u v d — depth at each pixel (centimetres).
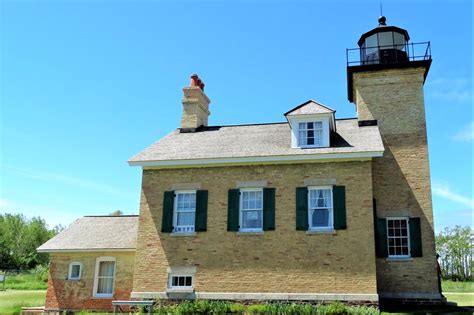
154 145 2103
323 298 1642
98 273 2016
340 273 1658
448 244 6550
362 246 1664
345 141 1869
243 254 1769
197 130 2259
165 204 1900
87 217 2330
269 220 1777
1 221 8375
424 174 1962
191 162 1898
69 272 2039
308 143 1881
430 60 2062
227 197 1852
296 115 1884
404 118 2062
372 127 2005
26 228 8619
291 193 1789
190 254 1819
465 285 4634
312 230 1723
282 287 1697
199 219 1847
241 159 1848
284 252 1730
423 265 1839
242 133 2131
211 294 1750
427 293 1806
